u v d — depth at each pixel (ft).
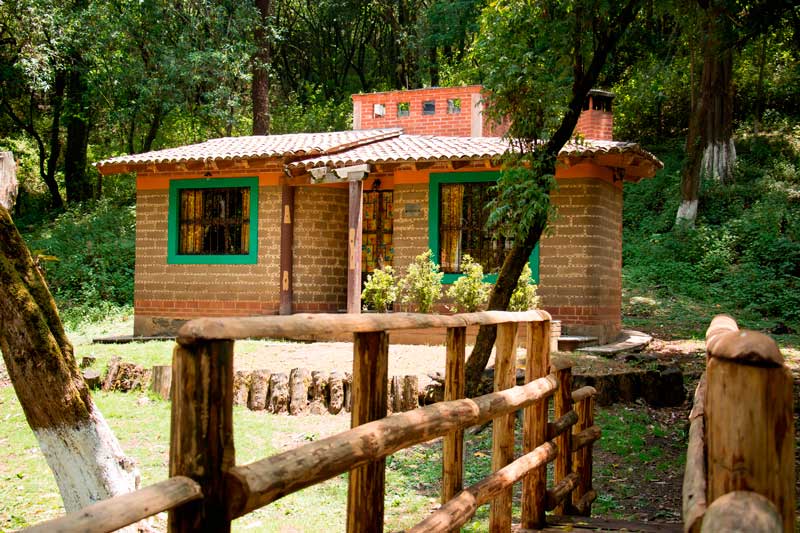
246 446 25.43
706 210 71.51
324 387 30.27
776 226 65.26
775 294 56.49
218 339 6.14
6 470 23.38
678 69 79.20
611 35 28.91
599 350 37.58
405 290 42.50
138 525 15.01
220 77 78.43
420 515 19.19
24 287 14.08
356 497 9.11
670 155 85.05
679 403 31.32
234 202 45.88
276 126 96.73
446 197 42.83
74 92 87.10
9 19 69.10
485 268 41.83
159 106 82.33
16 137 98.37
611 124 54.03
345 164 41.04
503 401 12.91
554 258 40.50
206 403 6.08
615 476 23.35
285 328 7.16
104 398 31.45
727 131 72.84
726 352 4.84
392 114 55.42
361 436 8.22
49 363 14.01
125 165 45.09
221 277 45.60
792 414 4.80
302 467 7.02
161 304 46.70
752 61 88.07
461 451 12.17
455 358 11.88
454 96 53.16
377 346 9.48
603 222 41.06
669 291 60.03
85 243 69.26
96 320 57.93
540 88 27.40
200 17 80.18
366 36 122.31
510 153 29.27
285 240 44.32
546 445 15.75
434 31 101.35
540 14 28.32
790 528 4.74
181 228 46.78
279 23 114.32
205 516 6.06
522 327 37.91
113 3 76.95
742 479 4.73
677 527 15.66
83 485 14.23
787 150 80.74
